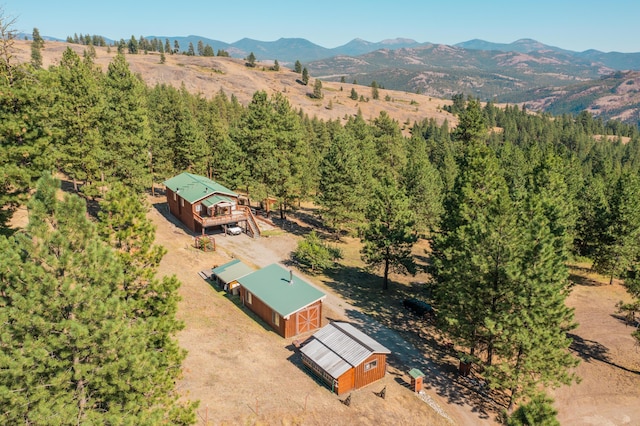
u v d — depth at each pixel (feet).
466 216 132.87
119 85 176.45
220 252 169.17
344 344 105.19
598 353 136.05
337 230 215.10
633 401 113.39
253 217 198.49
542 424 63.52
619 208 181.98
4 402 44.73
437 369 116.88
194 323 112.68
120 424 49.16
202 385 87.15
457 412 100.37
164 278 67.62
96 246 53.26
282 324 117.50
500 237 101.81
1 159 87.86
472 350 112.88
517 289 97.55
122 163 164.55
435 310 143.64
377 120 313.73
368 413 91.76
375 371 104.17
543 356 93.20
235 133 237.86
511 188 193.67
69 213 51.98
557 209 136.05
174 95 276.00
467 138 282.15
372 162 255.91
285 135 221.25
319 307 123.95
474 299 104.53
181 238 174.40
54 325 47.50
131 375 52.49
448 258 123.65
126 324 54.90
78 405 50.42
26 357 45.57
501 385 95.09
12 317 46.65
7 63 94.43
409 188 222.28
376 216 159.53
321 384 99.19
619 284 193.67
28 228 49.57
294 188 227.81
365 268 167.22
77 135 153.28
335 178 203.51
